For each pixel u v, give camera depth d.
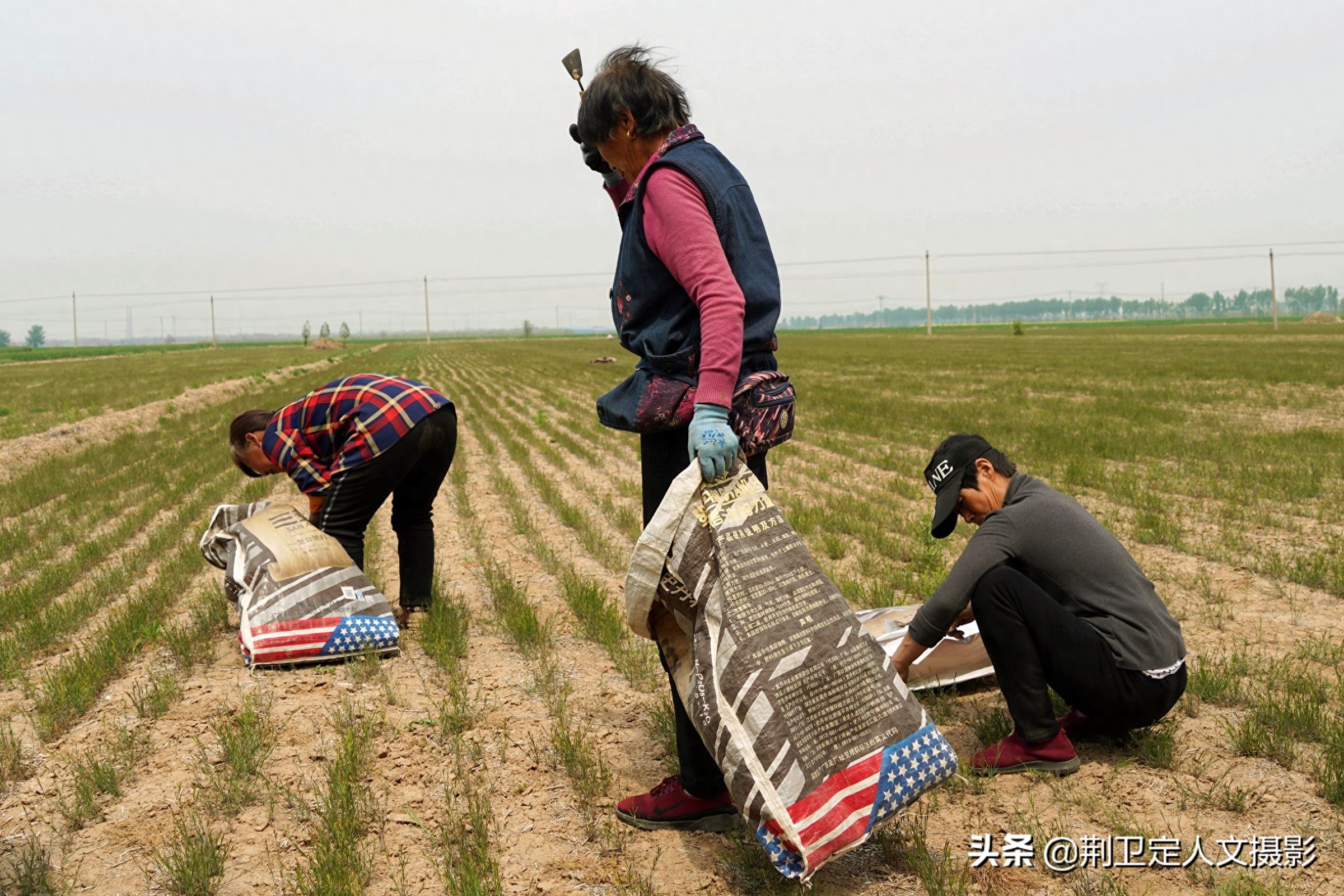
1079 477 9.01
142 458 13.04
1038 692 3.19
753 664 2.35
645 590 2.47
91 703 4.14
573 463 12.16
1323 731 3.35
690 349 2.59
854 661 2.45
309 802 3.19
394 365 44.06
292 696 4.18
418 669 4.55
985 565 3.21
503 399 23.83
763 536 2.46
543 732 3.75
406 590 5.37
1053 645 3.14
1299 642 4.50
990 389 22.03
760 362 2.66
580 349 75.38
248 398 24.05
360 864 2.74
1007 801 3.08
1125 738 3.43
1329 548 6.38
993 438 12.35
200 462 12.34
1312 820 2.88
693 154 2.56
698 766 2.87
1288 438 11.52
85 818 3.09
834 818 2.36
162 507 9.37
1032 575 3.30
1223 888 2.49
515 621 5.00
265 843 2.94
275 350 93.12
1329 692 3.78
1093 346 49.00
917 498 8.84
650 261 2.60
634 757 3.51
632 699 4.11
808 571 2.49
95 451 13.71
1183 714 3.68
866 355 44.91
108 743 3.66
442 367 42.38
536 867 2.77
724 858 2.78
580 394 24.83
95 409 20.73
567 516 8.30
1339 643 4.47
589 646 4.88
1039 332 97.69
